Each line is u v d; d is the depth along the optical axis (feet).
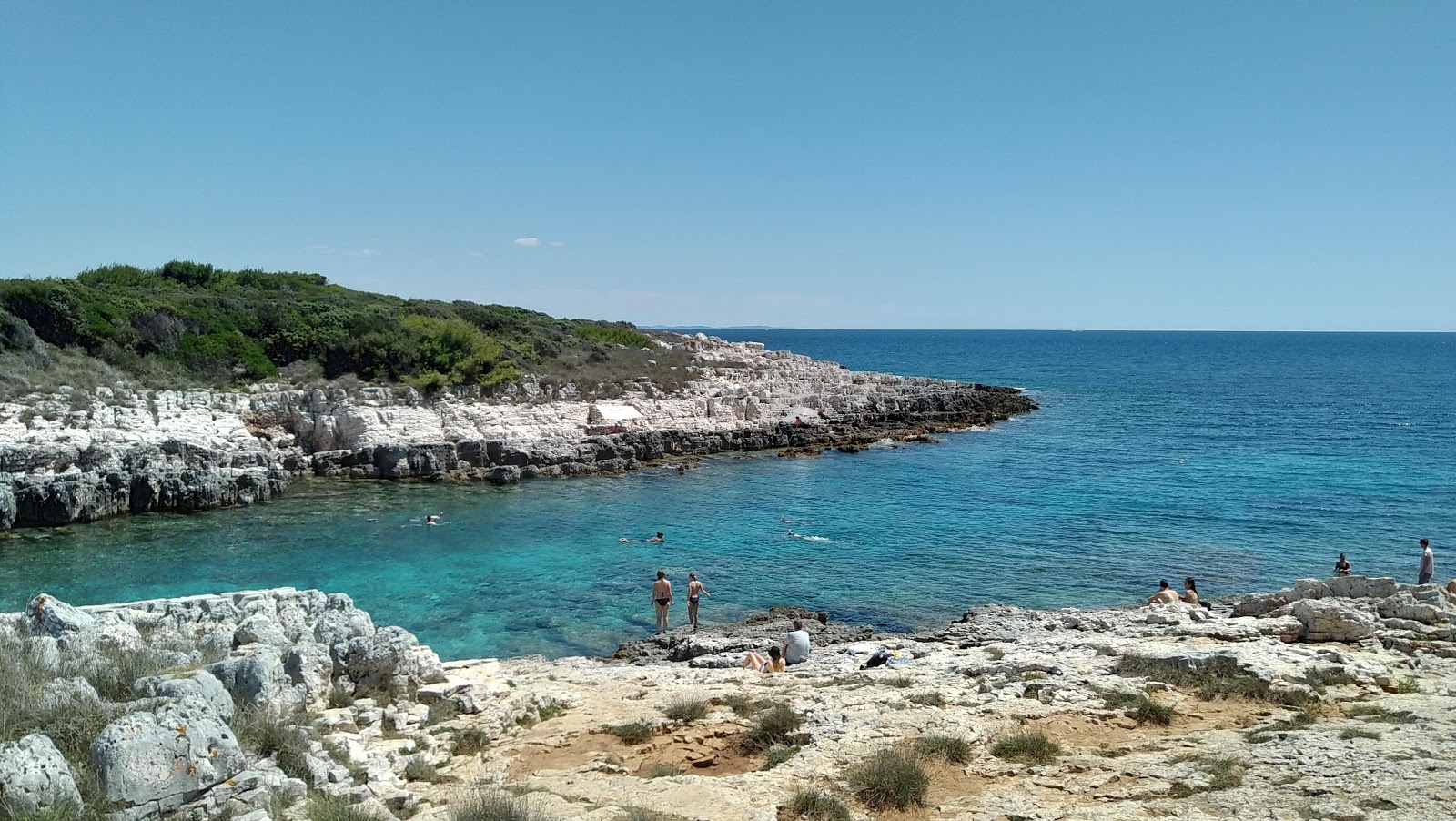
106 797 31.68
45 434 144.56
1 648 43.14
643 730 50.37
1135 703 51.65
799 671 67.41
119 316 196.34
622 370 260.01
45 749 31.73
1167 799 38.47
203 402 179.42
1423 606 70.54
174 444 153.99
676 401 235.81
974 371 568.41
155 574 109.60
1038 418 296.51
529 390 218.59
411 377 209.36
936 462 208.44
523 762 46.78
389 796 39.47
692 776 43.11
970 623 86.58
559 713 56.44
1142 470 196.85
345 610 69.05
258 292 270.26
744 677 65.72
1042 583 111.65
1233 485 177.37
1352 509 153.48
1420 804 35.81
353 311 241.35
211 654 50.70
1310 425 277.85
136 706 37.24
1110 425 278.46
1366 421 289.33
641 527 142.72
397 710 50.42
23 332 173.17
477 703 52.75
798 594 107.24
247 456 165.48
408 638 55.47
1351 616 67.67
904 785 39.22
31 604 53.26
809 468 201.36
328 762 41.22
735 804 38.86
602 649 89.20
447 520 145.18
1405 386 438.81
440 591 107.34
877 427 261.03
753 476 190.80
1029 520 147.74
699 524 144.77
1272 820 35.47
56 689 38.68
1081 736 47.70
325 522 141.28
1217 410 323.78
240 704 44.29
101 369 177.47
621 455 205.67
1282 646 63.31
